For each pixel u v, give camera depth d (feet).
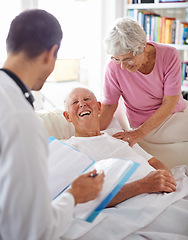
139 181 4.96
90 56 11.14
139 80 6.57
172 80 6.46
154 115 6.56
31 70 2.88
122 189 4.91
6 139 2.43
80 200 3.07
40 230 2.48
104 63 11.05
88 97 5.90
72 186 3.09
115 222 4.45
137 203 4.84
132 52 5.55
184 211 4.68
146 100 6.86
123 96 7.13
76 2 10.30
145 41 5.64
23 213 2.44
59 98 16.76
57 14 9.71
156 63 6.36
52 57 3.11
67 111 6.01
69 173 4.89
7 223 2.50
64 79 15.14
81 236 4.34
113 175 4.00
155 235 4.41
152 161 6.08
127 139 6.11
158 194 5.03
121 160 4.22
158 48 6.32
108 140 5.85
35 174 2.46
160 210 4.66
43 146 2.62
